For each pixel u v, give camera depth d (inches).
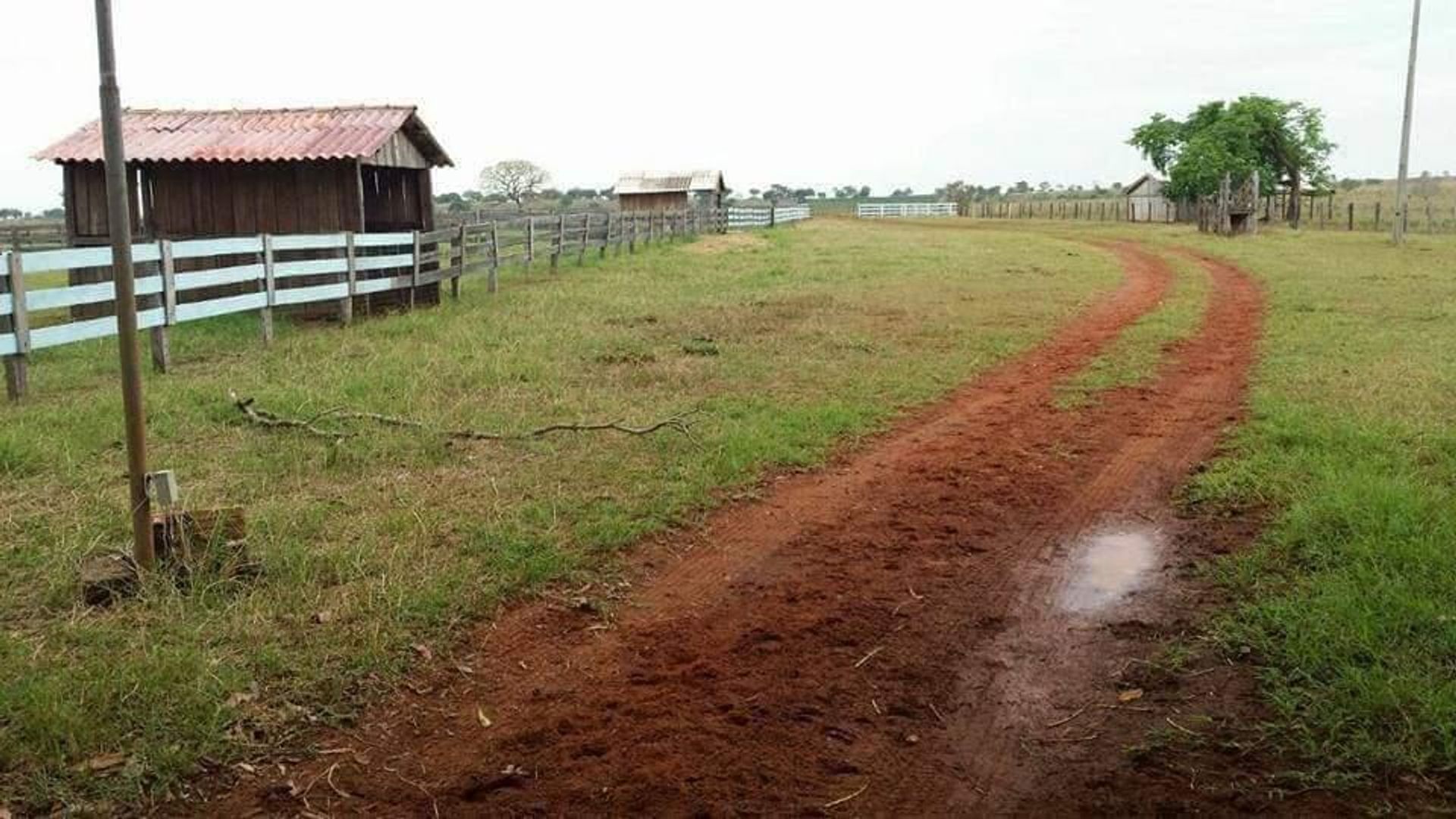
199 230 687.1
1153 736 173.2
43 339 400.5
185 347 512.4
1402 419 349.1
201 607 207.9
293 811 153.8
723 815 153.2
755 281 848.9
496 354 476.4
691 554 250.7
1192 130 2053.4
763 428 351.6
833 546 257.6
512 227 1096.2
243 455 316.8
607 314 628.4
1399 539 233.9
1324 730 169.6
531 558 237.3
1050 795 159.8
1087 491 300.4
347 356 481.1
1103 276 909.8
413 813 153.8
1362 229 1668.3
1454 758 158.1
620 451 323.3
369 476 298.0
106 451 321.7
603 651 202.7
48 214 1875.0
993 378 462.6
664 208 2073.1
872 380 438.9
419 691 186.4
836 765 166.7
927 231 1882.4
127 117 709.3
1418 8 1237.1
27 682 177.6
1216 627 207.2
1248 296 761.6
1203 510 278.7
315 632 200.7
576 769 164.4
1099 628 214.1
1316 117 1797.5
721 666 197.5
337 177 671.8
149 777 158.6
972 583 237.1
